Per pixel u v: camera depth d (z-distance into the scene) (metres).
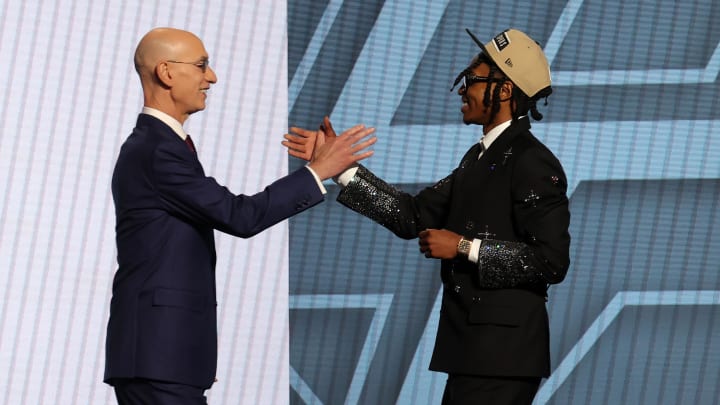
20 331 15.48
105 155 15.96
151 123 9.09
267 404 15.81
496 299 9.27
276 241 16.06
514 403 9.33
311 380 15.87
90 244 15.82
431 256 9.34
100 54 16.03
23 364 15.45
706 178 16.03
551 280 9.12
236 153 16.22
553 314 15.67
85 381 15.64
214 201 8.88
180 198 8.86
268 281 15.99
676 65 16.19
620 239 15.90
